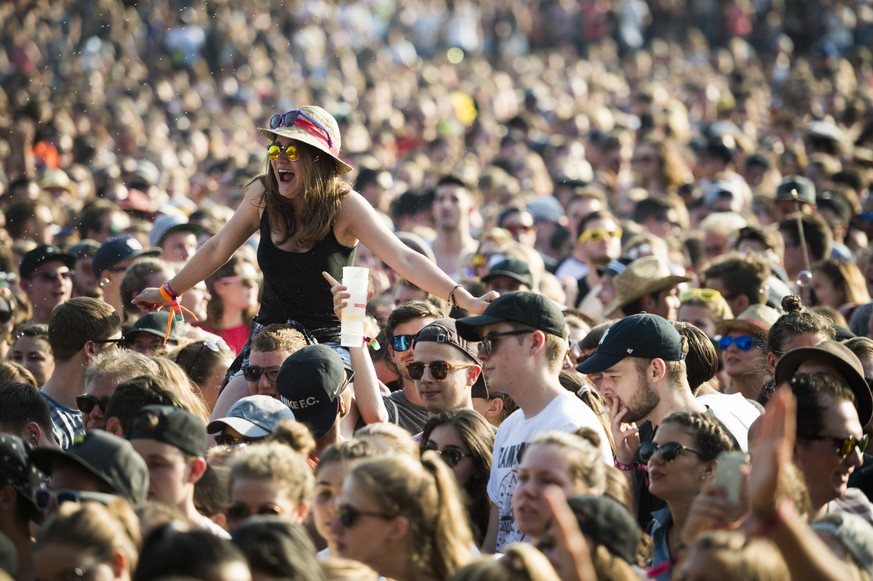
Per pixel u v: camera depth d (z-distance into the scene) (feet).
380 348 85.61
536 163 174.50
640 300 95.04
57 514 46.75
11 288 101.71
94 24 264.72
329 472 53.67
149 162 172.24
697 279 114.21
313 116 68.69
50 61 254.88
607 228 117.19
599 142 194.18
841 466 55.16
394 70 304.09
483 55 347.97
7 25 255.09
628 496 54.24
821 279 100.07
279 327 70.33
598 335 78.07
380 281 111.14
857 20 345.31
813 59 300.40
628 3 357.20
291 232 69.77
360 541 49.44
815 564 43.57
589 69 318.24
